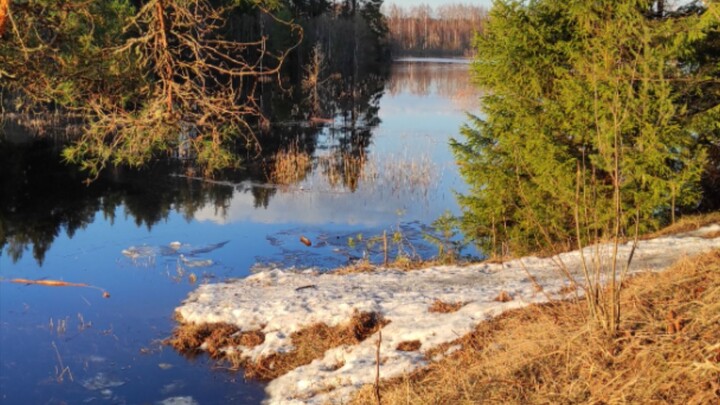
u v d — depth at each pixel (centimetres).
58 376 1035
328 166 2944
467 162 1708
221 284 1454
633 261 1157
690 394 503
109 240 1919
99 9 597
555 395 566
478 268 1341
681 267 845
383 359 881
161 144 590
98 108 584
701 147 1449
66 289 1483
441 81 7919
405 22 15300
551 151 1464
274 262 1716
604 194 1444
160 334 1208
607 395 541
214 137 578
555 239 1559
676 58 1474
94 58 587
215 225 2083
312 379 902
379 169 2862
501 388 607
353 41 7981
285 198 2433
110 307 1362
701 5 1548
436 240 1767
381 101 5900
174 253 1794
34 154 3100
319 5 7781
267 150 3338
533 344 679
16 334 1209
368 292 1229
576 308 787
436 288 1214
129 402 946
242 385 984
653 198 1385
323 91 6019
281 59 595
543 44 1576
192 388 986
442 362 798
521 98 1611
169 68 564
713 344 539
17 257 1753
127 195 2491
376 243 1869
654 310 663
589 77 1291
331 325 1071
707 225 1409
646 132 1288
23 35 571
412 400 666
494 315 934
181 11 557
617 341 600
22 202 2361
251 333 1127
